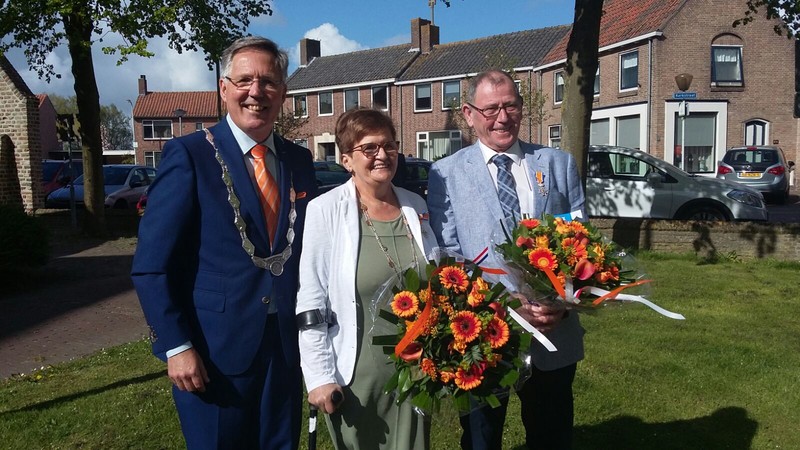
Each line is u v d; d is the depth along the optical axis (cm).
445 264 245
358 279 249
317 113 3694
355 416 250
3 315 675
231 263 242
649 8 2394
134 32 1095
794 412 404
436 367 228
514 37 3152
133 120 4944
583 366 480
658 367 477
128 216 1373
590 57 798
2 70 1486
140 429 385
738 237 903
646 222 943
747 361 486
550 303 257
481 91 286
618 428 388
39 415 404
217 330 239
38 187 1532
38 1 1091
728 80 2253
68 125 1342
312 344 243
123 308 698
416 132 3338
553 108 2770
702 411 409
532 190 292
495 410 283
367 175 253
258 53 247
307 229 251
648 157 1081
